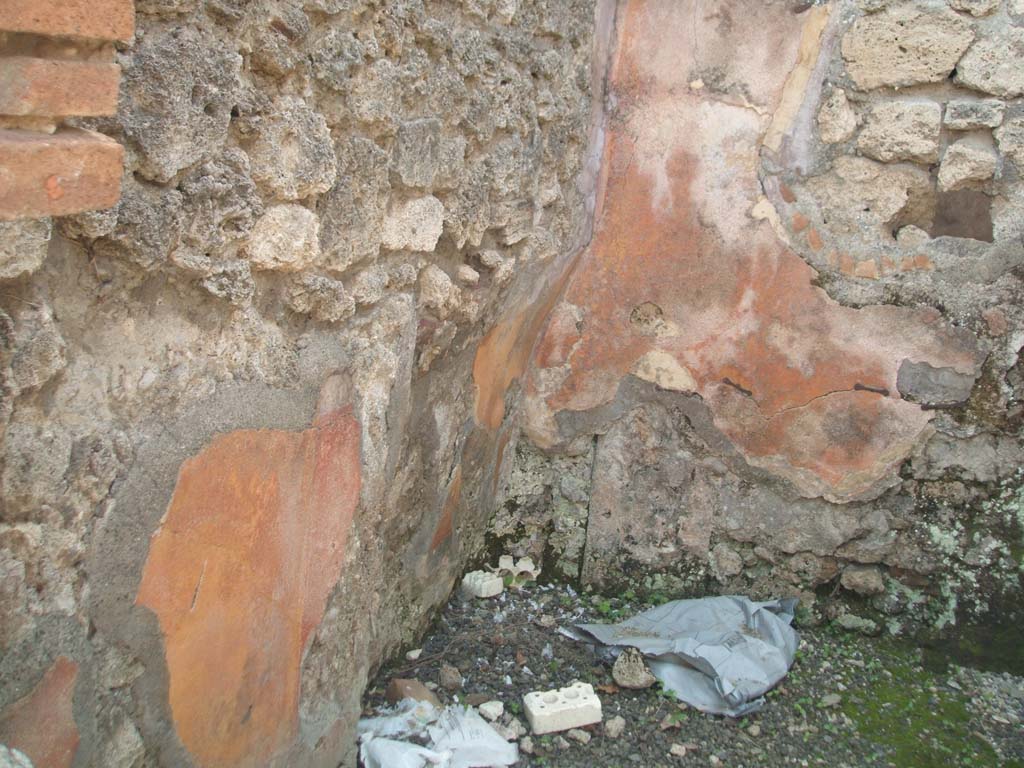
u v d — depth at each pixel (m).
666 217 3.09
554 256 2.92
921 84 2.89
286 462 1.71
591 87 2.95
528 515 3.37
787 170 3.01
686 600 3.21
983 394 2.97
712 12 2.96
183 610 1.49
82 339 1.23
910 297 2.97
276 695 1.84
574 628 3.04
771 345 3.08
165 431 1.38
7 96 0.94
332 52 1.61
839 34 2.91
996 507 3.03
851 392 3.05
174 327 1.40
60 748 1.26
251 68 1.46
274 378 1.64
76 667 1.28
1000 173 2.87
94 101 1.02
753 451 3.15
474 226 2.33
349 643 2.17
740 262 3.06
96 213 1.16
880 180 2.96
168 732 1.51
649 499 3.27
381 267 1.98
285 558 1.78
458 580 3.18
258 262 1.53
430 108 2.02
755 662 2.86
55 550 1.21
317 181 1.62
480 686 2.73
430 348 2.33
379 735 2.39
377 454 2.11
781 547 3.20
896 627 3.14
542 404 3.29
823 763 2.57
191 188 1.33
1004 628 3.03
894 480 3.08
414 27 1.88
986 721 2.78
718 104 3.00
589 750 2.54
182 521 1.44
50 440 1.17
